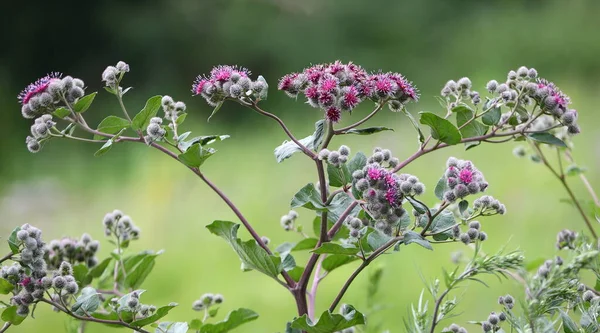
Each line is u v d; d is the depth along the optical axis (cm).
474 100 346
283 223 358
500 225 582
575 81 1385
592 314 333
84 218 892
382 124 1091
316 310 493
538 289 326
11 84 1516
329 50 1638
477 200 336
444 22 1686
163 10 1631
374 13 1661
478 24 1639
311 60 1631
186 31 1616
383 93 337
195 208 829
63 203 955
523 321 327
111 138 344
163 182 912
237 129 1323
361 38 1659
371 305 370
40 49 1576
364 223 342
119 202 934
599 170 680
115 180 1036
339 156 335
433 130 340
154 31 1595
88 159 1138
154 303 562
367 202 332
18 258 340
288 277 342
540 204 610
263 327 511
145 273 358
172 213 819
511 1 1717
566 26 1593
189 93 1587
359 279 485
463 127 346
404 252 497
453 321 405
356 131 339
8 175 1090
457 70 1556
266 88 340
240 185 898
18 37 1555
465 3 1697
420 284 457
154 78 1595
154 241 736
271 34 1644
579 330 331
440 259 498
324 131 340
